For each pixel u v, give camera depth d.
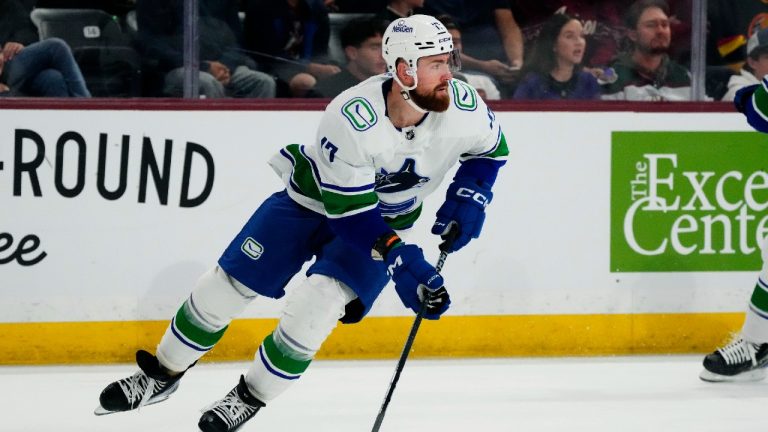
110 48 12.25
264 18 12.35
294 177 7.20
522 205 10.81
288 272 7.25
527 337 10.93
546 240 10.87
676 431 8.03
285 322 7.02
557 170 10.84
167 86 12.37
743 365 9.75
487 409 8.77
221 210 10.58
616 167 10.91
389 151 6.58
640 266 11.02
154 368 7.57
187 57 11.84
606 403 8.98
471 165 7.27
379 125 6.46
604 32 12.65
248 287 7.17
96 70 12.29
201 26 12.29
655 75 12.70
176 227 10.55
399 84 6.39
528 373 10.18
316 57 12.52
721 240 11.09
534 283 10.90
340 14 12.41
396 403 8.99
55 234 10.46
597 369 10.38
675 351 11.13
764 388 9.60
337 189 6.55
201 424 7.15
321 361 10.73
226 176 10.55
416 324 6.57
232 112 10.52
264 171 10.59
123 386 7.58
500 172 10.77
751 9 12.65
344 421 8.37
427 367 10.45
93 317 10.57
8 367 10.47
